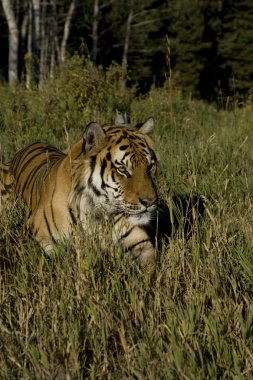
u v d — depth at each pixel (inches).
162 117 890.1
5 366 270.8
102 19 3051.2
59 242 379.2
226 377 271.7
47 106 829.8
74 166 385.4
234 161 634.2
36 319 309.6
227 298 317.1
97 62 3112.7
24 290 328.2
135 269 364.5
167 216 470.3
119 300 316.8
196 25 2930.6
